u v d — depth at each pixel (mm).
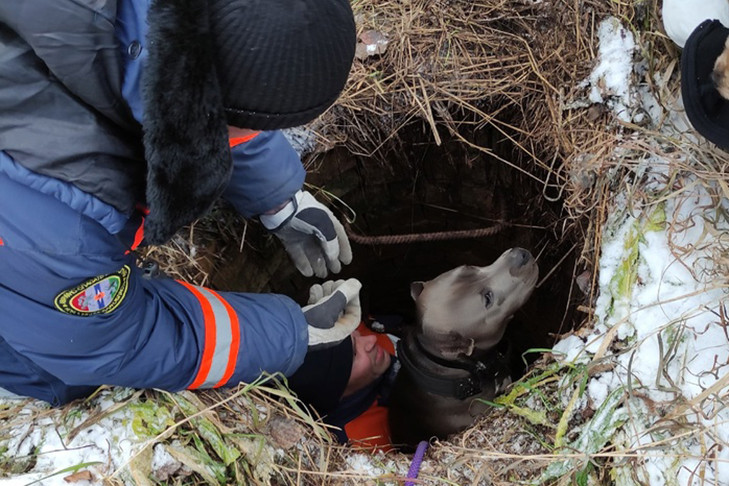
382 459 1698
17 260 1184
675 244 1625
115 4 974
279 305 1726
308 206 2027
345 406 2490
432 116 2254
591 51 1952
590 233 1837
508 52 2209
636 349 1543
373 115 2289
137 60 1007
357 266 2760
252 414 1636
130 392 1570
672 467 1402
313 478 1617
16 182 1116
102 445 1475
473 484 1541
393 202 2654
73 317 1288
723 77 1355
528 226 2365
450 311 2150
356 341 2482
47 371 1444
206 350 1543
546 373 1654
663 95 1812
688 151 1708
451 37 2254
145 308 1471
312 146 2240
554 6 2076
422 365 2205
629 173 1780
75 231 1169
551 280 2307
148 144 1003
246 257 2207
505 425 1682
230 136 1215
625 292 1648
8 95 1014
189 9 910
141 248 1904
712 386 1369
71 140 1058
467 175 2477
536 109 2131
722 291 1538
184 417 1553
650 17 1890
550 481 1506
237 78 984
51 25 939
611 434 1483
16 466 1454
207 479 1478
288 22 949
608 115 1885
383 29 2291
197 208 1117
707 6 1638
